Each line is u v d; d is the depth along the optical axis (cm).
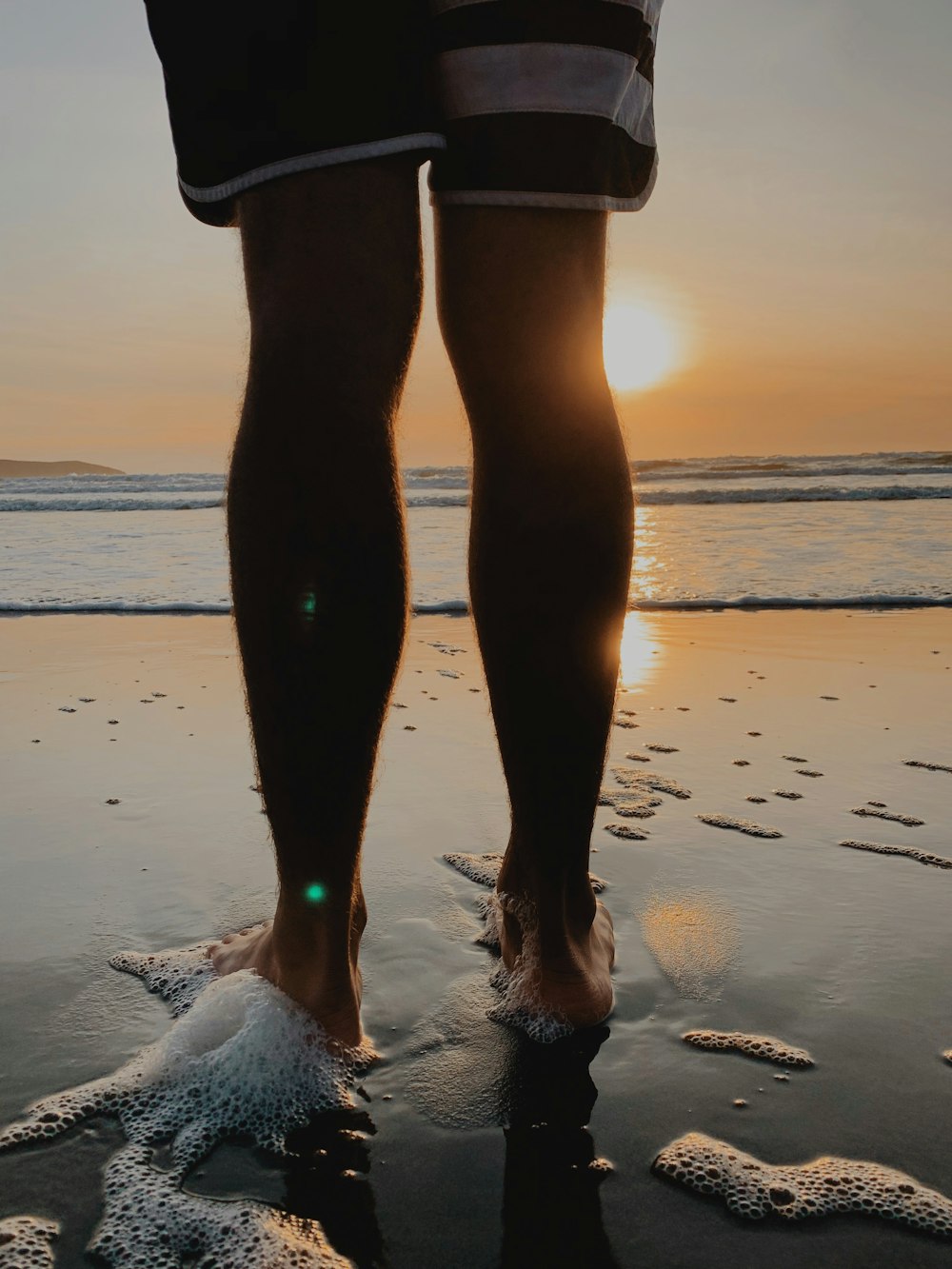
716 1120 100
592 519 110
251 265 101
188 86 100
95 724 260
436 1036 114
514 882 124
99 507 1436
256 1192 89
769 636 420
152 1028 114
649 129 121
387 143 97
